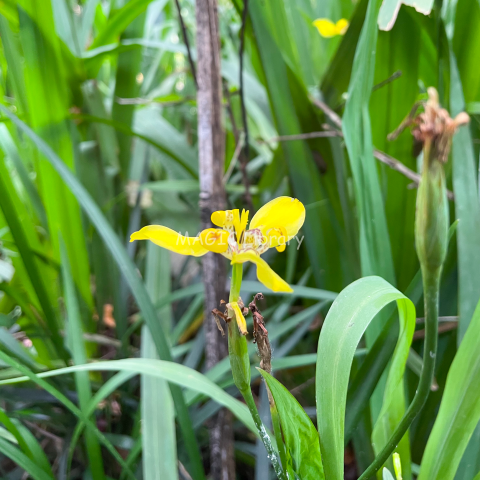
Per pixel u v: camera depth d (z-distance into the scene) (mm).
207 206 584
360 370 468
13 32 805
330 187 722
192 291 708
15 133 832
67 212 772
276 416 391
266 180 919
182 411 481
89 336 741
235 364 376
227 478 553
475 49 540
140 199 949
